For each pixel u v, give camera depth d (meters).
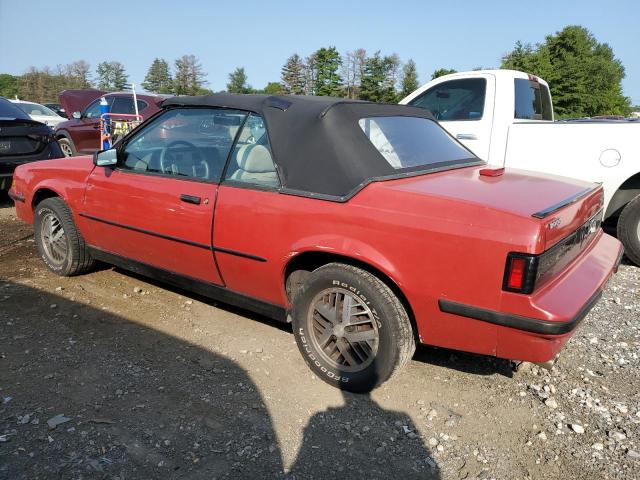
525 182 3.19
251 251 3.24
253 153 3.31
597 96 54.53
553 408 2.99
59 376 3.13
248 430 2.71
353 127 3.14
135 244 3.97
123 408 2.85
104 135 10.52
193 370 3.26
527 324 2.46
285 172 3.12
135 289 4.49
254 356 3.46
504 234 2.46
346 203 2.89
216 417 2.81
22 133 7.31
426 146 3.57
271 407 2.92
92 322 3.87
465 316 2.62
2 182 7.18
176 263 3.76
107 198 4.05
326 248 2.90
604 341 3.80
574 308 2.53
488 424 2.83
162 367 3.28
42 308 4.07
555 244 2.59
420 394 3.09
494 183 3.09
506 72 6.21
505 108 6.05
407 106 3.94
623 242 5.40
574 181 3.44
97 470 2.39
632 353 3.63
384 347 2.86
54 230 4.70
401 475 2.45
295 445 2.62
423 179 3.09
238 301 3.57
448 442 2.68
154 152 3.86
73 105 14.21
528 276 2.43
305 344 3.18
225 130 3.50
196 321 3.94
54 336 3.63
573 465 2.54
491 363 3.46
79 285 4.56
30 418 2.73
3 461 2.42
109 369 3.23
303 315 3.14
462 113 6.36
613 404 3.04
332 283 2.97
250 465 2.47
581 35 54.62
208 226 3.41
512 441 2.70
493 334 2.59
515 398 3.07
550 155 5.55
